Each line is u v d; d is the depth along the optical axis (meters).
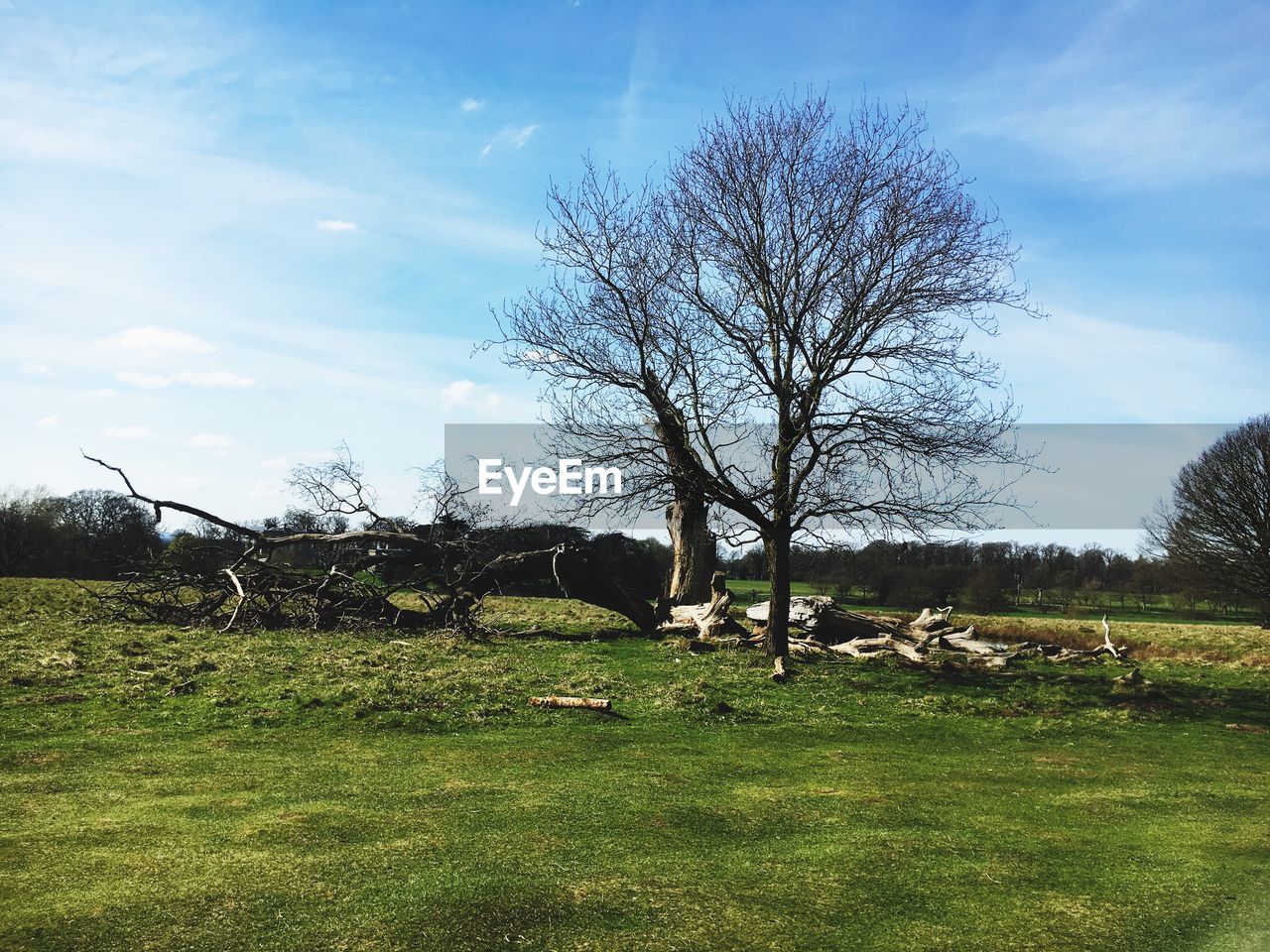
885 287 24.08
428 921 7.41
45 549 70.81
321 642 26.91
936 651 29.64
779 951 7.13
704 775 13.38
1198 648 35.50
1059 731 18.00
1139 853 10.01
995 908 8.16
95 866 8.52
